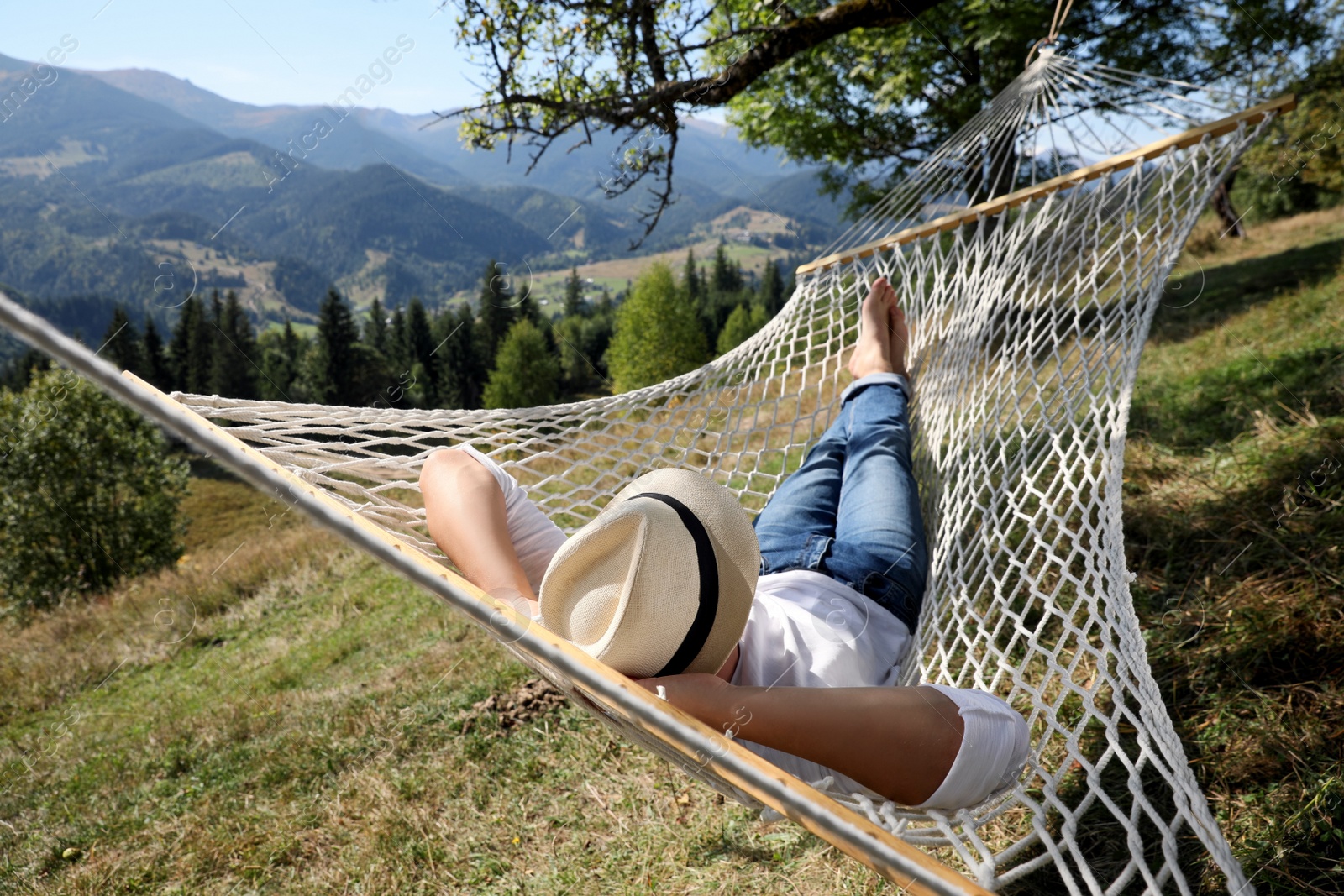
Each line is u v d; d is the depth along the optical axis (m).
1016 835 1.74
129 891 2.53
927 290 2.84
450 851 2.29
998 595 1.62
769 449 2.56
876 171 11.27
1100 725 1.97
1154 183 2.35
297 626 5.89
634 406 2.60
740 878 1.91
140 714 4.79
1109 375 1.97
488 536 1.47
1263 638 1.99
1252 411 3.46
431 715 3.06
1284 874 1.43
